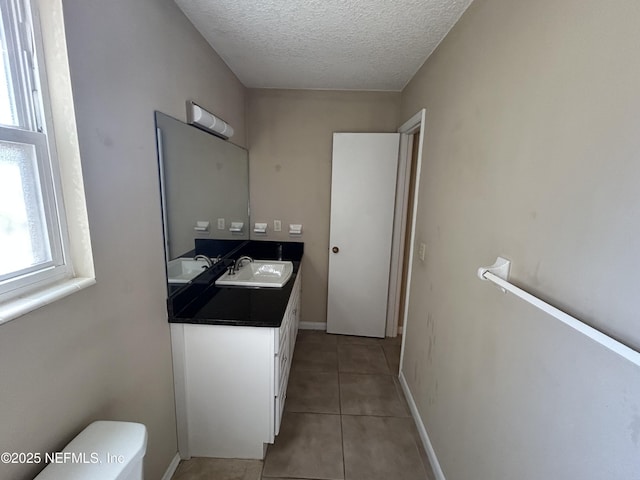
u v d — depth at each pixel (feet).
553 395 2.59
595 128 2.22
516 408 3.10
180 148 5.00
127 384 3.79
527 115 3.07
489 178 3.81
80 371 3.02
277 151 9.47
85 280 3.00
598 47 2.21
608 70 2.12
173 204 4.84
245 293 6.11
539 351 2.78
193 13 4.99
